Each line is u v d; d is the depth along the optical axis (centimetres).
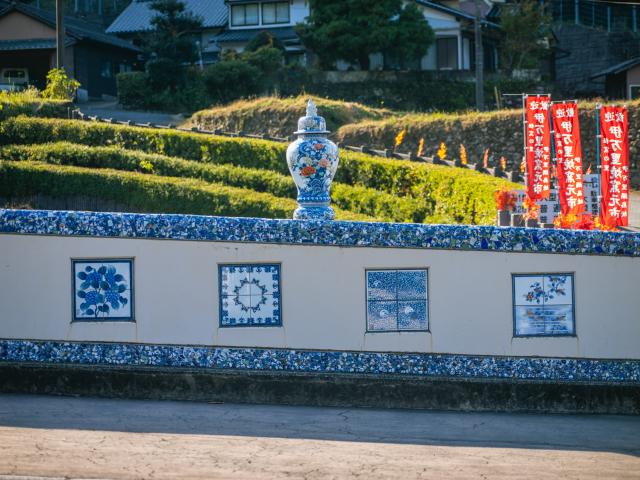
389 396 1100
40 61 5222
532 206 1888
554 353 1108
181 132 2859
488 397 1105
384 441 962
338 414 1064
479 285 1100
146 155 2602
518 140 3114
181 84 4803
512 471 871
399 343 1095
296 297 1091
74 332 1088
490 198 2019
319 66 5006
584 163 3039
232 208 2228
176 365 1089
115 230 1084
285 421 1023
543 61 5491
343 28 4684
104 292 1090
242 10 5806
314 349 1091
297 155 1349
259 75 4728
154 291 1088
